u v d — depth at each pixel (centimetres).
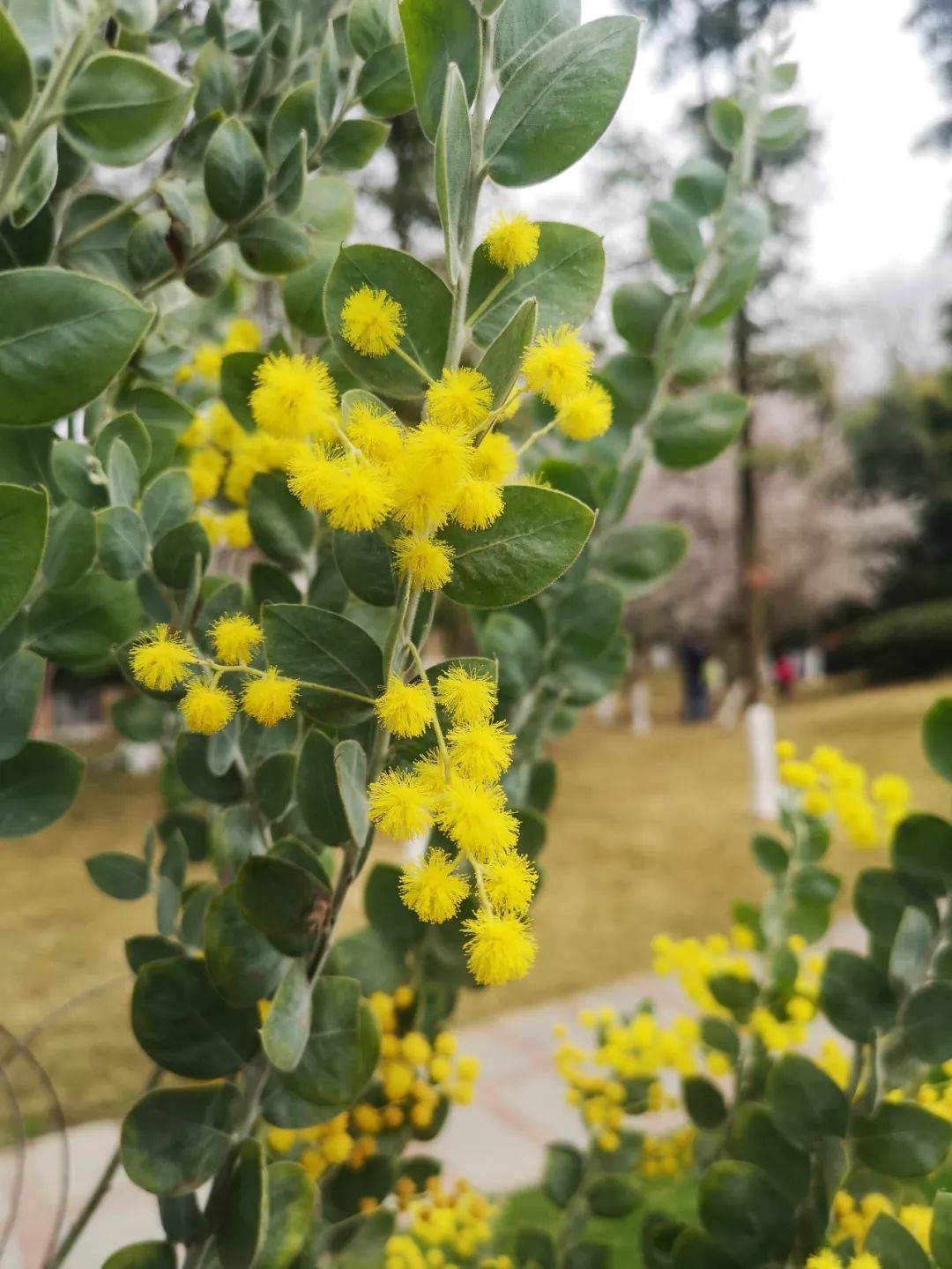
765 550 509
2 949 145
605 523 33
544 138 18
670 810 272
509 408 17
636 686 486
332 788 19
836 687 657
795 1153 27
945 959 26
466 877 18
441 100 18
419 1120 29
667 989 150
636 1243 78
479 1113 116
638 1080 40
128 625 24
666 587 516
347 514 16
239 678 21
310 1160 28
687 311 33
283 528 26
